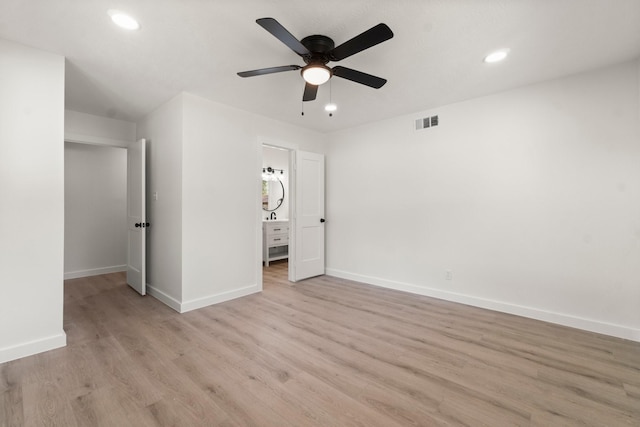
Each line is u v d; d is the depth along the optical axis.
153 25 1.93
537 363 2.04
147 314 2.95
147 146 3.73
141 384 1.78
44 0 1.69
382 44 2.15
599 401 1.64
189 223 3.07
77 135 3.60
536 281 2.86
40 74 2.21
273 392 1.71
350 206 4.43
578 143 2.64
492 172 3.11
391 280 3.96
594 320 2.57
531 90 2.86
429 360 2.08
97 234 4.73
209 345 2.30
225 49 2.23
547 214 2.79
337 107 3.51
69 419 1.48
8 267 2.07
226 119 3.40
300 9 1.79
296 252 4.31
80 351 2.19
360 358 2.11
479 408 1.58
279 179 6.51
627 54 2.30
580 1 1.70
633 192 2.41
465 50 2.24
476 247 3.22
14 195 2.10
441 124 3.46
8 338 2.06
